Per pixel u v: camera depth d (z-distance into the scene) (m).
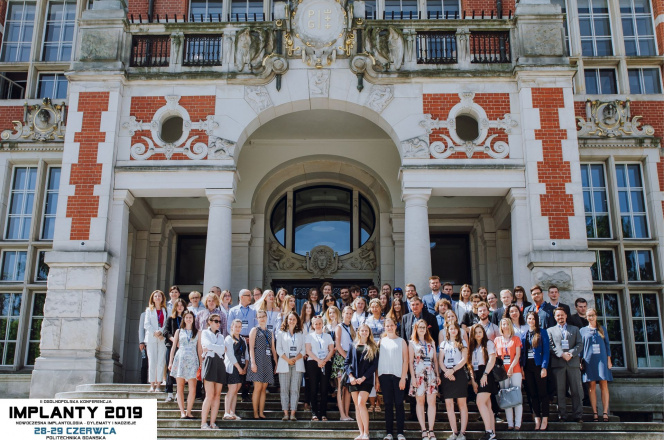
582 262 13.77
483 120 14.77
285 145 17.62
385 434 9.98
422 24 15.26
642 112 16.36
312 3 15.34
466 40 15.20
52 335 13.52
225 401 10.60
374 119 15.19
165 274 17.45
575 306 12.51
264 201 17.89
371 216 18.62
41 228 16.11
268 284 17.91
